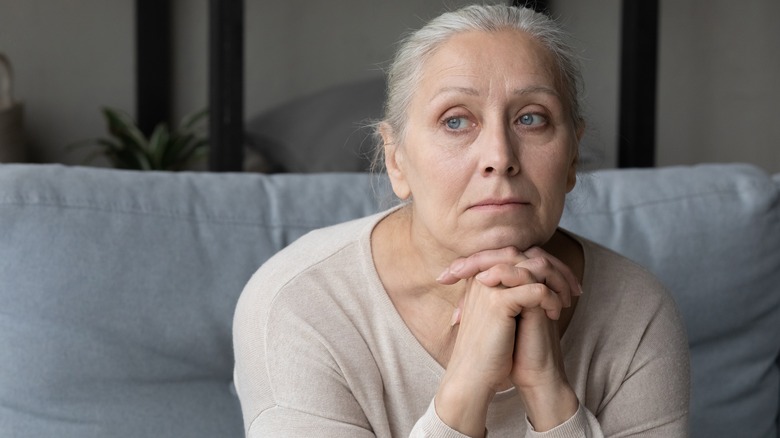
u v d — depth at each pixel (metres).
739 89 3.13
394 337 1.12
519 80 1.03
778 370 1.72
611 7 2.95
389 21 2.87
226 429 1.42
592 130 1.22
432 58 1.06
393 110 1.10
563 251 1.20
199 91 3.14
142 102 3.10
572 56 1.11
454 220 1.05
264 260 1.47
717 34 3.08
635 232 1.61
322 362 1.10
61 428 1.34
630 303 1.18
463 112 1.04
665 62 3.05
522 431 1.17
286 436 1.08
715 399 1.63
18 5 3.08
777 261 1.67
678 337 1.19
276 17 2.84
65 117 3.15
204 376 1.43
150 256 1.41
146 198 1.45
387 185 1.33
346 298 1.14
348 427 1.08
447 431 1.05
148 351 1.39
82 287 1.37
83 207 1.40
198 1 3.11
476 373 1.05
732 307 1.63
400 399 1.12
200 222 1.46
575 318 1.15
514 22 1.07
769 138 3.16
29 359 1.34
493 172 1.02
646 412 1.16
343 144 2.88
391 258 1.15
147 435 1.37
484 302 1.05
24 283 1.35
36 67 3.12
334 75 2.88
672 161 3.09
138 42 3.07
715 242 1.62
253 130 2.84
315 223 1.52
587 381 1.15
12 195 1.38
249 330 1.16
